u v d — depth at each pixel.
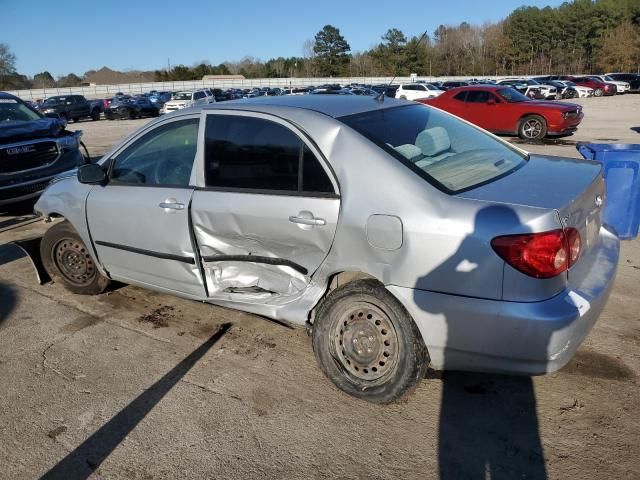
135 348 3.80
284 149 3.19
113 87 64.62
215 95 38.06
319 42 91.94
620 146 5.64
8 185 7.15
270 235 3.21
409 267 2.71
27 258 5.85
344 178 2.94
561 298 2.54
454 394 3.13
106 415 3.08
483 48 95.12
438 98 16.47
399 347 2.85
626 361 3.37
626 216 5.43
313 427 2.91
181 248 3.67
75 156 8.14
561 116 14.41
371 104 3.52
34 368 3.60
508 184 2.86
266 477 2.58
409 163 2.89
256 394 3.21
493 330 2.55
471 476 2.53
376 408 3.04
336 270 3.02
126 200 3.91
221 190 3.44
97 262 4.35
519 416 2.92
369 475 2.56
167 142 3.80
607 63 77.81
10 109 8.16
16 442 2.88
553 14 89.62
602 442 2.70
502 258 2.49
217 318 4.21
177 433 2.90
